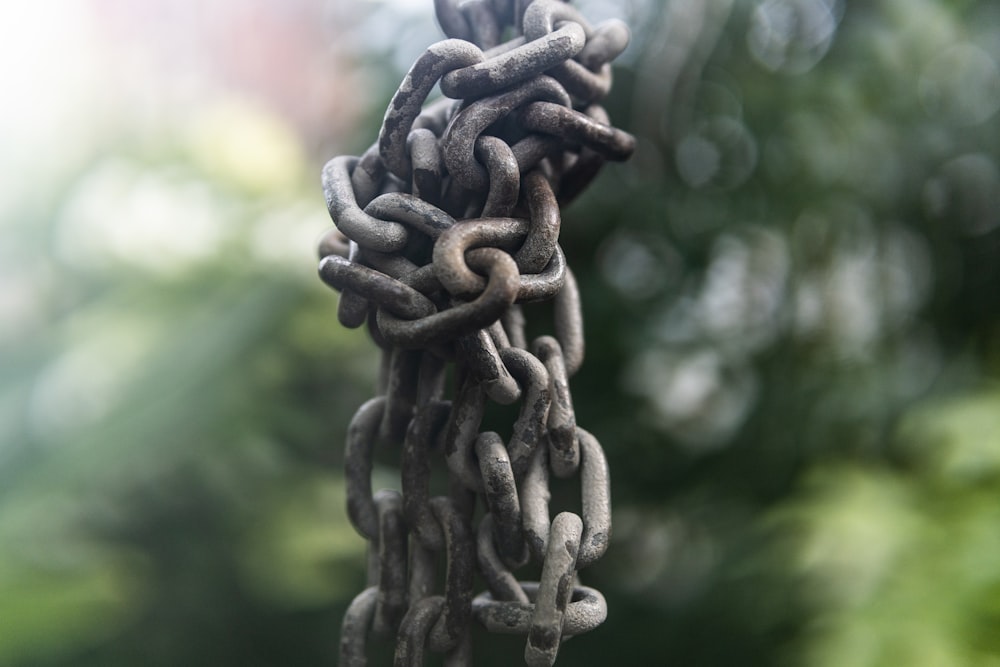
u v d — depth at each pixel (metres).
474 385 0.63
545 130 0.62
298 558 1.69
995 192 1.74
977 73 1.70
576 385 1.68
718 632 1.60
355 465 0.67
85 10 2.27
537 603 0.61
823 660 1.21
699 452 1.71
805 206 1.61
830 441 1.67
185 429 1.61
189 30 2.50
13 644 1.30
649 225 1.65
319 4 2.52
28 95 2.04
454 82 0.61
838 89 1.57
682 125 1.60
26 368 1.70
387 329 0.60
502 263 0.59
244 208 1.92
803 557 1.38
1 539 1.41
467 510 0.66
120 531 1.62
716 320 1.70
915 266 1.73
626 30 0.65
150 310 1.77
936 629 1.19
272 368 1.72
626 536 1.75
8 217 1.88
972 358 1.70
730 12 1.57
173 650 1.63
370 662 1.65
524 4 0.65
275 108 2.60
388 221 0.61
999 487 1.42
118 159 1.99
